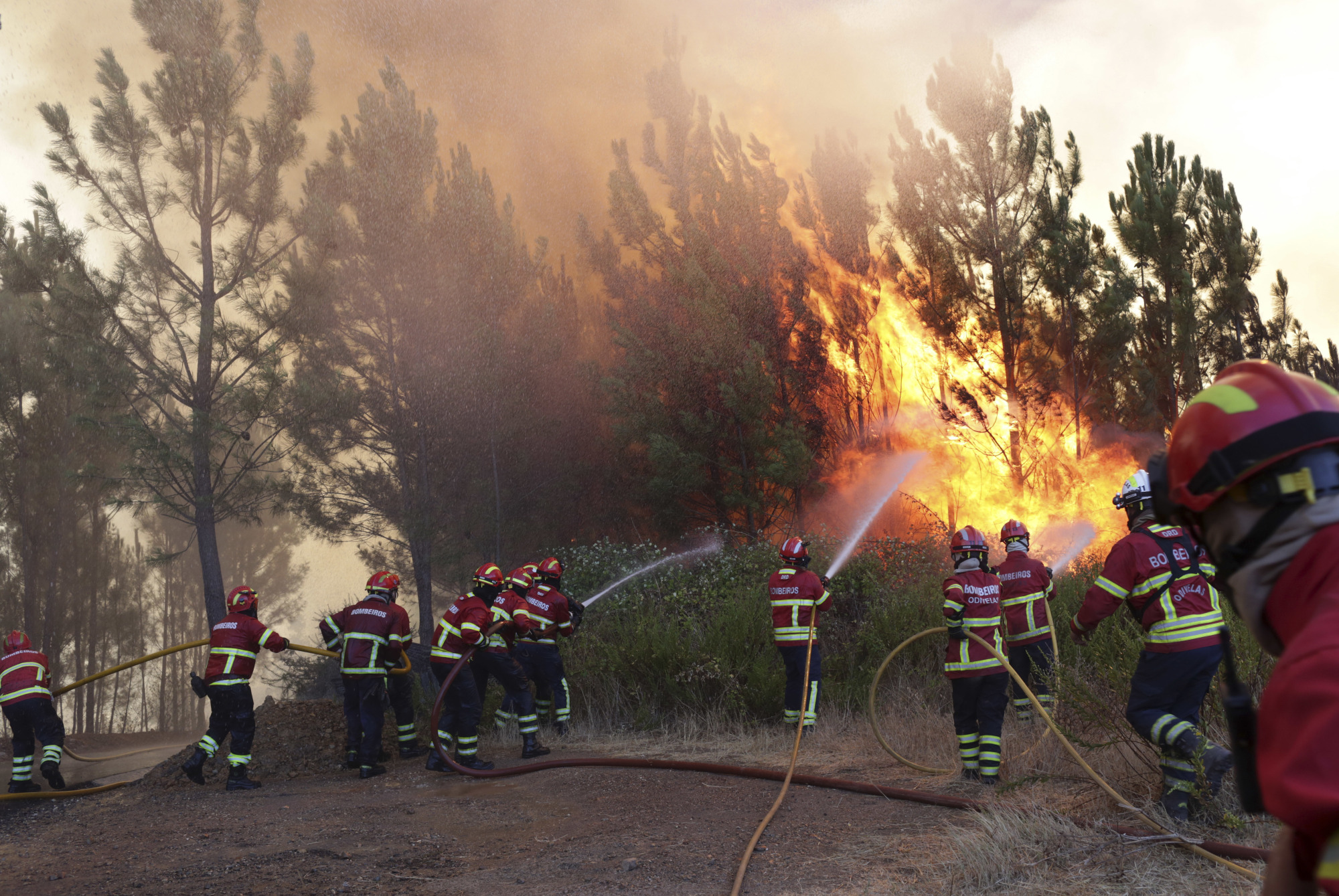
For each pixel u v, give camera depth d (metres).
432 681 13.34
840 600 10.16
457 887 4.26
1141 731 4.29
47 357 14.41
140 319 15.02
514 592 8.12
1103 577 4.43
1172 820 4.11
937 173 15.58
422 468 15.82
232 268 15.46
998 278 15.34
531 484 17.50
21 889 4.59
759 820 5.10
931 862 4.02
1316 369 17.41
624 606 11.47
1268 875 0.87
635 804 5.73
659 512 16.17
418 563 15.68
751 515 15.57
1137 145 16.58
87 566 26.77
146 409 15.79
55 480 21.48
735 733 8.04
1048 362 15.16
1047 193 15.51
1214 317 15.89
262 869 4.68
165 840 5.45
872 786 5.46
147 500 15.68
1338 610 0.73
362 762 7.51
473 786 6.74
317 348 15.50
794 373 16.75
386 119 15.62
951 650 5.66
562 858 4.65
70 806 7.14
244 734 7.30
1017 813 4.32
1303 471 0.79
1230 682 0.89
